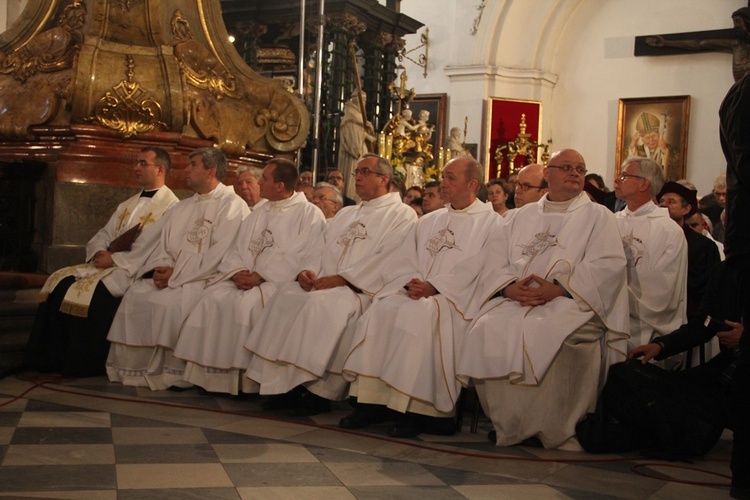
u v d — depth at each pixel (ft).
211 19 29.07
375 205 19.60
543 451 15.67
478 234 18.21
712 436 15.35
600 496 12.74
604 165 70.54
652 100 68.23
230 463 13.67
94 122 25.40
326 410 18.53
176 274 21.11
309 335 17.76
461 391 17.47
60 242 24.80
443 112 71.97
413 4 73.92
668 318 17.54
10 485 11.90
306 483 12.73
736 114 12.27
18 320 22.07
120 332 20.79
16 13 39.58
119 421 16.47
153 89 25.85
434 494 12.45
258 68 55.36
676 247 17.67
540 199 17.94
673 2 67.82
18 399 18.31
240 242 21.08
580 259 16.57
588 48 71.46
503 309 16.52
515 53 72.28
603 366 16.38
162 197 23.11
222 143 27.61
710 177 66.23
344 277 18.53
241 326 19.17
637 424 15.58
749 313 12.53
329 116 51.37
